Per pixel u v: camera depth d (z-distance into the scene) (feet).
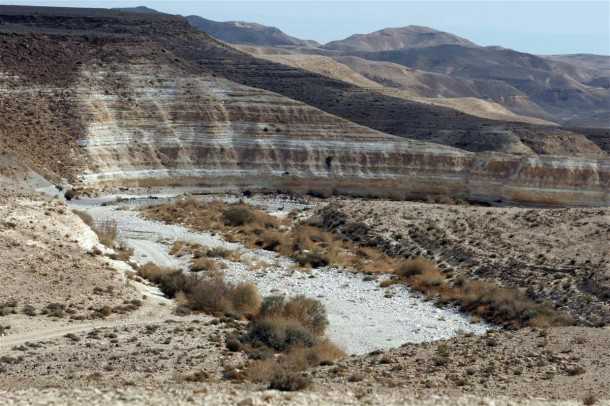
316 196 441.68
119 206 374.84
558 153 570.87
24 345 148.05
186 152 464.24
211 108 489.26
